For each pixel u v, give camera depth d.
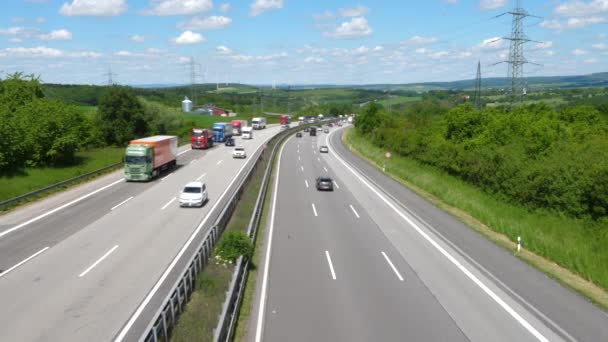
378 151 75.06
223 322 13.73
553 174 32.88
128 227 28.05
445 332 15.49
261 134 112.75
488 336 15.29
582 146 37.50
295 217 32.19
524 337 15.27
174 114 96.19
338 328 15.63
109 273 20.19
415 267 22.05
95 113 77.62
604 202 28.50
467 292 19.06
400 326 15.86
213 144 84.75
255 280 20.00
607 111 76.38
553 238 26.92
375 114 99.31
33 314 16.08
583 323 16.41
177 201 36.00
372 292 18.83
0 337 14.42
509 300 18.33
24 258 22.06
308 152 79.31
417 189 45.44
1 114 46.16
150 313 16.33
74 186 41.59
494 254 24.52
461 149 48.25
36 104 52.69
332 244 25.67
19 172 42.97
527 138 44.53
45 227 27.75
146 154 43.94
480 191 42.41
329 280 20.11
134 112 72.75
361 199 39.44
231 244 21.17
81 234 26.34
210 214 31.84
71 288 18.45
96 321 15.66
